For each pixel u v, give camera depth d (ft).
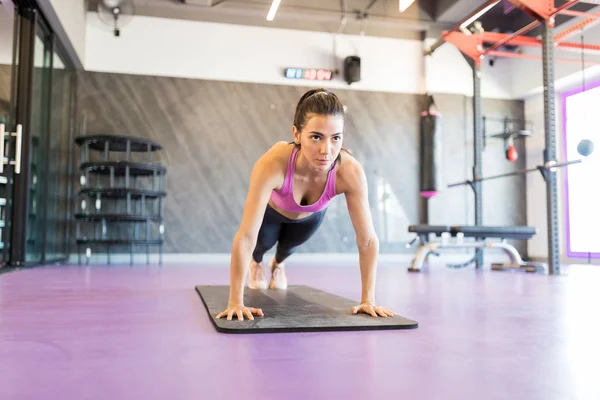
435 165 23.65
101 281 10.98
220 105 23.04
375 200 24.12
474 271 16.19
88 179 21.52
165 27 22.85
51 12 16.75
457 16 23.18
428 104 23.85
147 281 11.03
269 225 7.30
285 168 5.44
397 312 6.28
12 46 15.44
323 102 4.77
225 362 3.54
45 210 17.93
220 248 22.47
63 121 20.72
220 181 22.72
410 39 25.05
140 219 18.51
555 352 3.93
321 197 5.79
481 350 3.99
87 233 21.34
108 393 2.79
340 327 4.84
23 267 15.34
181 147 22.54
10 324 5.23
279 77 23.68
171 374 3.21
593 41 21.26
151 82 22.54
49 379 3.09
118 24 20.31
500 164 25.68
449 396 2.76
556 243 14.75
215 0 21.83
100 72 22.17
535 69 24.48
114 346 4.11
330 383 3.01
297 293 8.09
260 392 2.81
